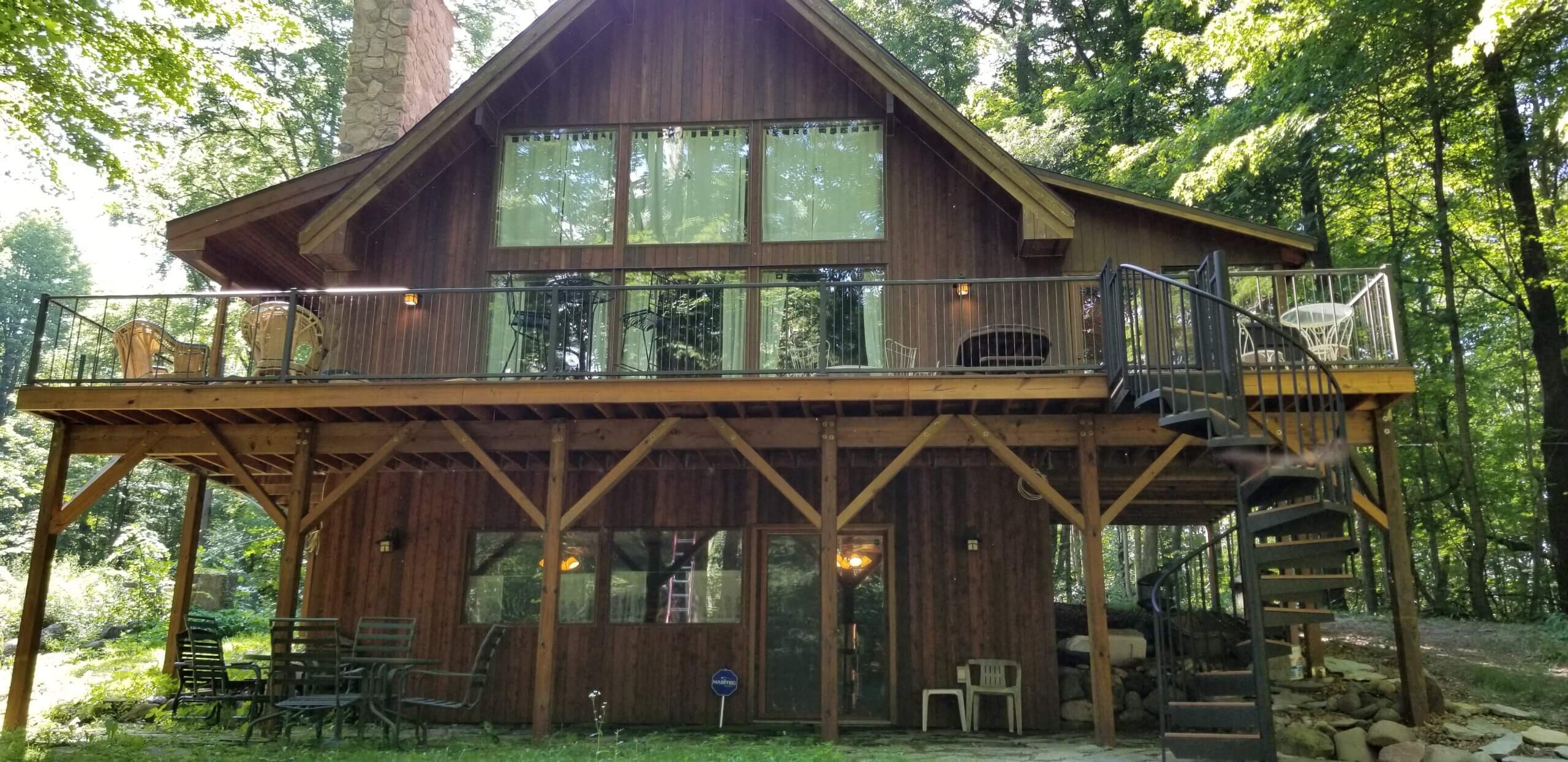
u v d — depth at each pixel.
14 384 38.59
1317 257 17.42
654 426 9.45
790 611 10.70
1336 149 17.06
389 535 11.08
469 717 10.52
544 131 11.66
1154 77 20.11
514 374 8.83
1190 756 6.94
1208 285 7.55
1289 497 7.09
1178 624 9.90
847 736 9.45
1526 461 18.58
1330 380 7.18
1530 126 16.25
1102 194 10.86
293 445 9.76
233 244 11.46
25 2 8.53
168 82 10.07
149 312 26.73
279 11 10.45
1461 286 18.41
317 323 9.98
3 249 39.88
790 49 11.63
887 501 10.73
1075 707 10.11
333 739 8.13
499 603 10.93
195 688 8.92
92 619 17.42
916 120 11.11
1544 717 8.69
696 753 7.53
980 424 8.99
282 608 9.10
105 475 9.61
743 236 11.16
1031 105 21.95
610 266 11.19
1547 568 19.20
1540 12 13.58
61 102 9.77
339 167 11.00
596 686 10.52
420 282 11.33
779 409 9.12
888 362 10.62
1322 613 7.19
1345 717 8.66
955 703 10.16
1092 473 8.90
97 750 7.37
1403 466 18.27
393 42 13.80
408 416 9.53
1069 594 21.89
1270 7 16.42
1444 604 17.03
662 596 10.74
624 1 11.76
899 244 10.98
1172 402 7.03
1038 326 10.64
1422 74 15.88
